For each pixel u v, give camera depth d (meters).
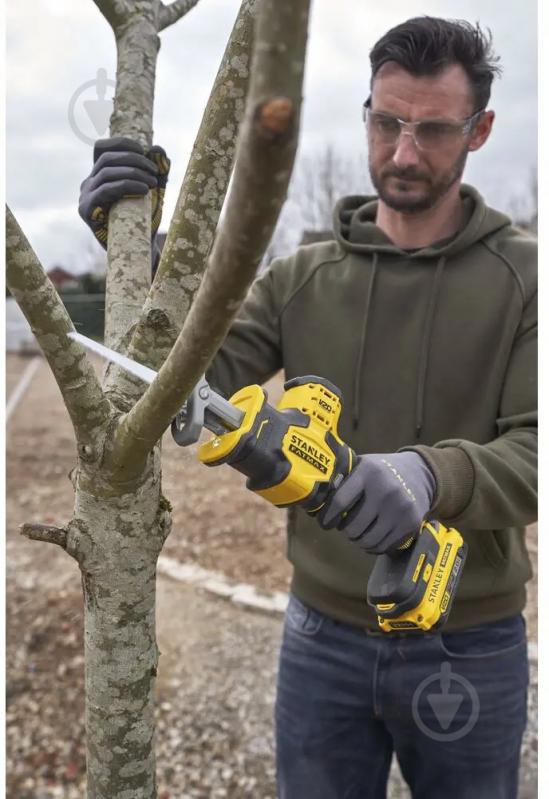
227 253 0.44
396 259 1.55
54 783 2.42
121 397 0.83
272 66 0.37
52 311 0.67
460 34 1.40
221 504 4.10
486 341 1.46
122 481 0.78
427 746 1.50
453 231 1.56
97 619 0.84
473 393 1.48
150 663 0.86
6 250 0.63
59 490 4.34
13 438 5.07
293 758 1.60
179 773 2.45
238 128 0.78
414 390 1.50
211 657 2.93
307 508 0.98
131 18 1.10
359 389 1.53
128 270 0.96
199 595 3.30
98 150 1.06
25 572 3.49
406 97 1.41
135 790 0.86
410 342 1.50
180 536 3.78
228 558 3.57
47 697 2.75
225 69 0.76
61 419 5.49
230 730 2.61
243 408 0.89
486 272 1.49
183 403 0.64
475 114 1.46
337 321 1.57
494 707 1.47
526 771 2.27
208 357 0.55
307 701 1.58
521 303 1.45
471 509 1.18
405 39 1.39
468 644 1.48
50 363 0.70
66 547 0.82
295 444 0.92
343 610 1.53
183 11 1.18
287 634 1.67
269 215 0.42
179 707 2.69
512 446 1.32
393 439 1.51
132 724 0.85
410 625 1.06
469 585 1.44
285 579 3.39
